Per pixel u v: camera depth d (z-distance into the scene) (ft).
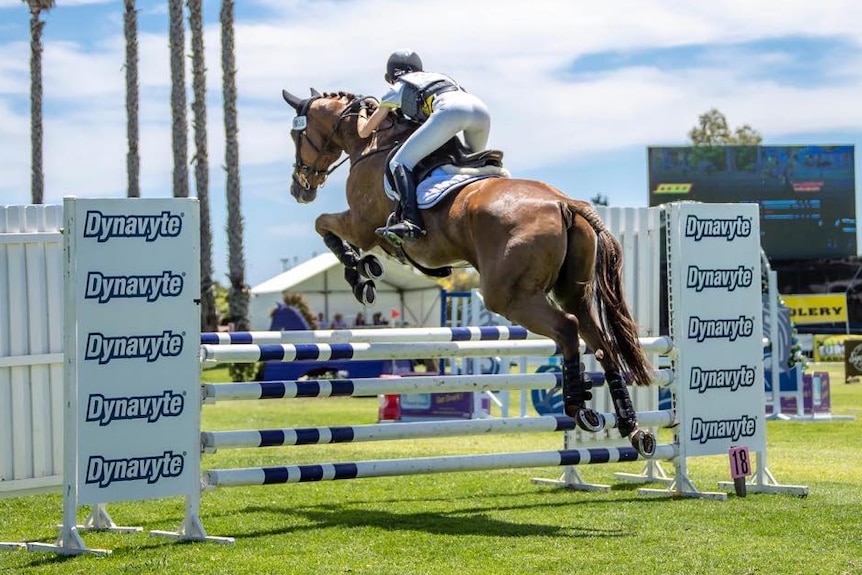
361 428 35.04
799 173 174.70
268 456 52.08
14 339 36.86
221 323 168.04
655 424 39.27
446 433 36.35
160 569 27.55
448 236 32.76
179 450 31.76
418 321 169.27
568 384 30.91
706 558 28.35
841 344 152.35
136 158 148.97
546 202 31.19
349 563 28.04
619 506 37.11
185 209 31.89
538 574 26.71
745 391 40.70
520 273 30.71
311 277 173.99
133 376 31.17
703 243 40.14
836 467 48.11
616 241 31.86
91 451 30.60
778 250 174.50
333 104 39.63
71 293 30.55
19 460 36.99
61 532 30.58
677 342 39.75
